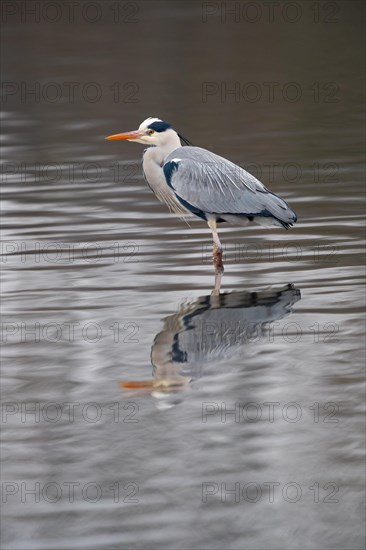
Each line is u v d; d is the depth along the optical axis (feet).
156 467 29.76
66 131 88.12
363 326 40.60
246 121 88.53
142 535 26.03
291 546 25.38
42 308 43.98
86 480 29.12
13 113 97.09
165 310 43.19
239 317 42.04
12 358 38.42
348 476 28.91
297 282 46.52
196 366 37.19
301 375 35.99
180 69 114.73
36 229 57.31
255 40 131.54
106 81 109.50
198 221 59.06
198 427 32.32
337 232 54.60
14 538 26.05
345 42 127.44
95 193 66.23
